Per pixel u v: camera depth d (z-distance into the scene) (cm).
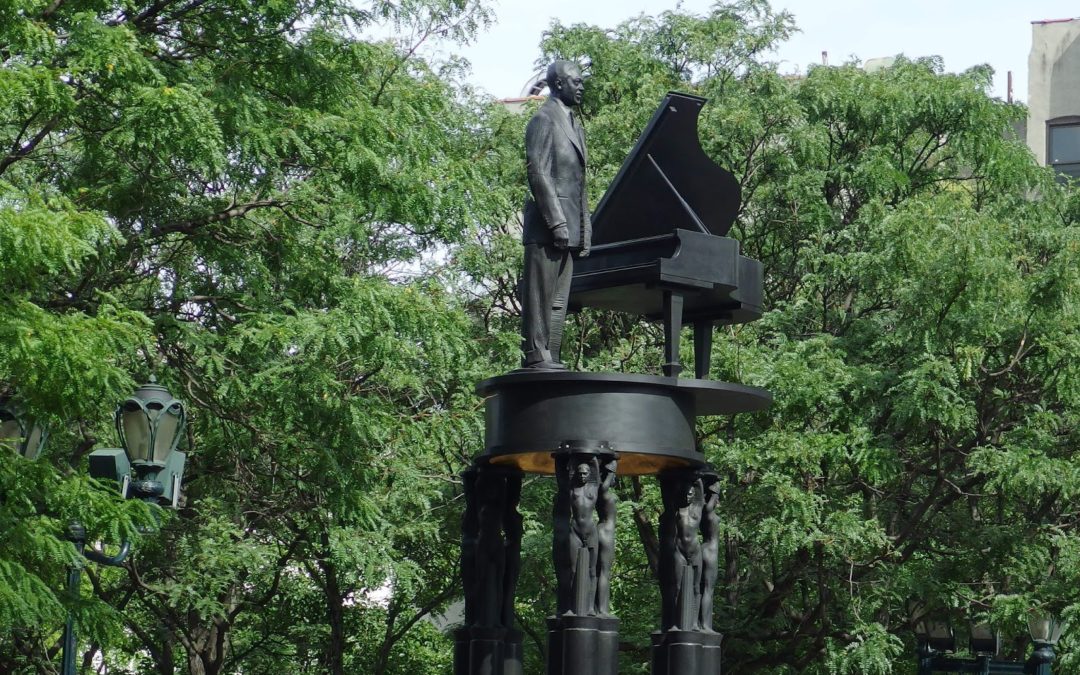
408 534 2803
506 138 3139
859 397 2697
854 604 2739
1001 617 2595
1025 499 2877
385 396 2620
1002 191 3189
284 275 2241
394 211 2156
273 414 2208
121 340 1586
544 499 2906
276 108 2103
